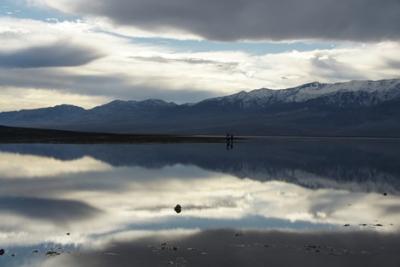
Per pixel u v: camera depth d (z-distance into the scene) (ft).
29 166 218.38
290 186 163.63
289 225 98.43
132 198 132.87
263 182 173.99
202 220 103.24
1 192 141.79
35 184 159.94
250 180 179.42
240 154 320.09
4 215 107.34
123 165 231.91
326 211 114.93
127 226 97.04
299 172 209.05
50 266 71.05
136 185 160.76
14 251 78.64
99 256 75.87
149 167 224.12
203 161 261.44
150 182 169.27
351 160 280.10
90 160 255.29
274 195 142.10
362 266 71.26
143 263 72.38
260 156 304.30
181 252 78.13
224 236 88.69
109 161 252.42
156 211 113.70
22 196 134.82
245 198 135.33
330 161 271.08
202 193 144.36
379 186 164.35
